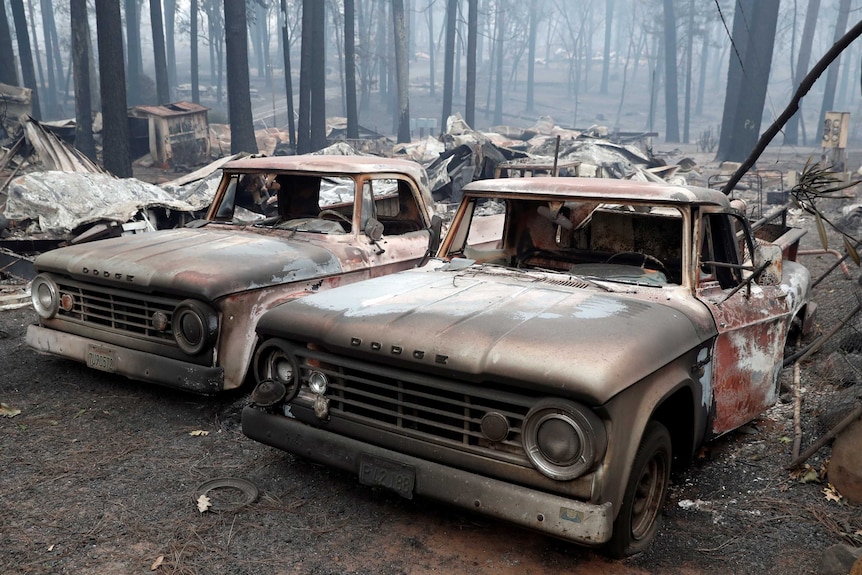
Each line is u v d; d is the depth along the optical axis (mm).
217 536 3438
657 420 3734
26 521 3541
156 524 3535
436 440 3189
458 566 3232
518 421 3014
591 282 3967
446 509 3760
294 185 6582
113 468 4164
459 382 3127
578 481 2863
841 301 7934
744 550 3402
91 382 5633
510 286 3938
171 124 29000
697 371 3592
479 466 3074
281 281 4996
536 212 4996
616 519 3076
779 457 4430
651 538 3402
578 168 20000
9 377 5695
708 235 4195
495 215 5820
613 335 3098
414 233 6465
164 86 44125
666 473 3508
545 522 2875
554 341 3029
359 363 3396
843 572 3094
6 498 3773
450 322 3307
